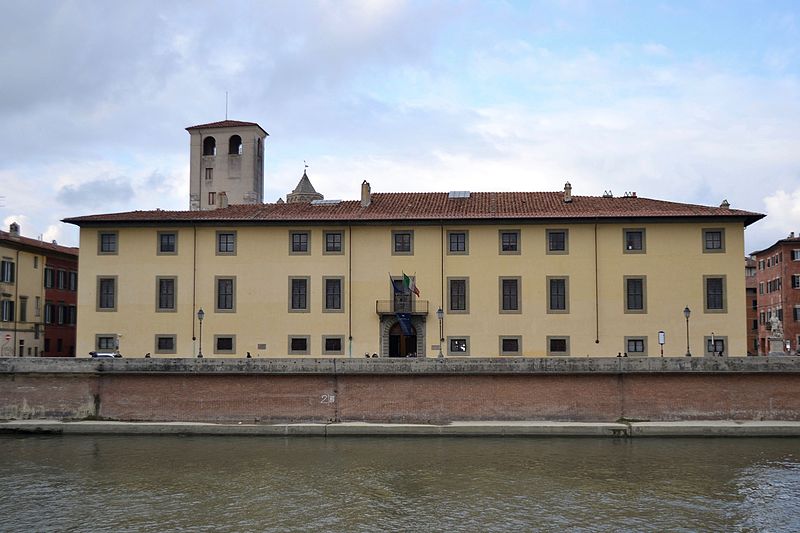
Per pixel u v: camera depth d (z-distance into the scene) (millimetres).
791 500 32281
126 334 57344
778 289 91875
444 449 41969
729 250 55375
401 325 56031
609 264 55875
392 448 42281
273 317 57062
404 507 31422
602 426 45156
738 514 30484
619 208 57656
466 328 56219
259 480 35562
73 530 28812
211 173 89438
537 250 56344
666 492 33406
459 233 56938
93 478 36031
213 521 29766
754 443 43250
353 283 56938
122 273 57719
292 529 28844
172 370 47750
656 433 44812
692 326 55156
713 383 46406
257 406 47375
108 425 46688
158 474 36750
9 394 48000
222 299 57469
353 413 47125
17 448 42531
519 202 60219
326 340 56781
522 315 56031
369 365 47250
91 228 58000
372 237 57125
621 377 46719
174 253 57719
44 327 71562
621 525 29188
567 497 32719
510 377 47000
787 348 75875
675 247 55625
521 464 38375
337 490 33938
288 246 57469
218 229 57656
